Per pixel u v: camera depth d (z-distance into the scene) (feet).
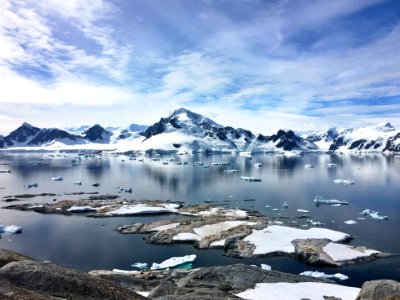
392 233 306.35
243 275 187.62
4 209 410.52
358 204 431.43
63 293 79.66
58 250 270.87
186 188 565.53
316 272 220.84
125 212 383.04
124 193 519.60
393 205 424.05
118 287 88.12
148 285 172.14
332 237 280.72
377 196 485.56
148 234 311.68
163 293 150.10
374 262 241.55
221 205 428.56
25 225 341.41
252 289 172.35
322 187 569.23
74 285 82.38
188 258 246.68
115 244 285.64
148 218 367.66
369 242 282.15
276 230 287.07
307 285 180.14
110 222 352.28
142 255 261.24
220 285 176.45
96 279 87.61
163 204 419.13
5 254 104.17
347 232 310.04
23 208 410.11
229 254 260.21
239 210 388.37
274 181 644.69
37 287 79.92
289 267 236.02
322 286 179.63
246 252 258.98
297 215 374.02
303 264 240.94
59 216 377.50
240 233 283.59
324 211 393.50
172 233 297.74
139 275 200.64
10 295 72.23
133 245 283.18
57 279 81.92
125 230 320.70
